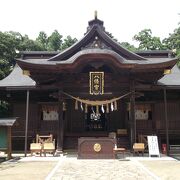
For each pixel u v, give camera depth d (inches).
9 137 811.4
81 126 1072.8
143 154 871.1
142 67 861.8
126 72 888.9
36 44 1831.9
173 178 485.4
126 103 1063.0
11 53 1595.7
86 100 891.4
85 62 855.7
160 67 863.1
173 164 673.0
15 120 825.5
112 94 907.4
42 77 919.7
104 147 784.9
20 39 1788.9
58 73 893.8
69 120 1075.3
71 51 948.0
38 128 1050.7
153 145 836.6
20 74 1159.0
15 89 989.8
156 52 1173.1
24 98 1082.1
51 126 1051.9
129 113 999.6
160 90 1041.5
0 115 1533.0
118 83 912.9
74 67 850.1
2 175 524.7
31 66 851.4
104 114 1114.1
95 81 885.8
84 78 909.8
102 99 911.7
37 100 1079.0
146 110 1077.8
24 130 1056.8
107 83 910.4
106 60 853.2
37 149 852.6
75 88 909.2
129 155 860.6
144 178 485.1
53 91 1063.0
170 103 1080.8
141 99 1084.5
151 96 1079.6
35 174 533.6
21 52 1176.8
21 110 1075.9
